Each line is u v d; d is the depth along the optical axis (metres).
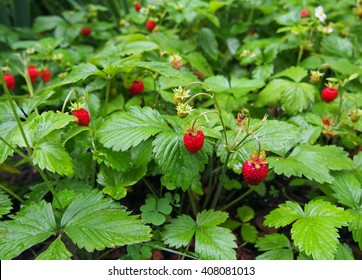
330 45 0.60
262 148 0.44
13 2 0.77
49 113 0.43
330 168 0.45
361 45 0.65
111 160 0.45
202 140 0.42
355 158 0.49
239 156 0.45
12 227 0.41
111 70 0.47
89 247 0.40
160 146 0.43
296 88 0.53
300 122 0.52
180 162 0.43
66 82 0.46
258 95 0.54
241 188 0.53
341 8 0.71
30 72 0.57
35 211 0.42
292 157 0.46
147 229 0.41
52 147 0.42
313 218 0.42
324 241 0.41
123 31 0.67
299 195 0.53
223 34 0.69
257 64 0.59
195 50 0.66
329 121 0.51
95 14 0.72
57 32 0.68
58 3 0.91
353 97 0.53
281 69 0.61
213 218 0.44
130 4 0.83
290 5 0.69
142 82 0.53
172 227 0.44
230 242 0.42
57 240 0.41
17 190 0.53
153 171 0.47
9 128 0.44
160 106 0.53
